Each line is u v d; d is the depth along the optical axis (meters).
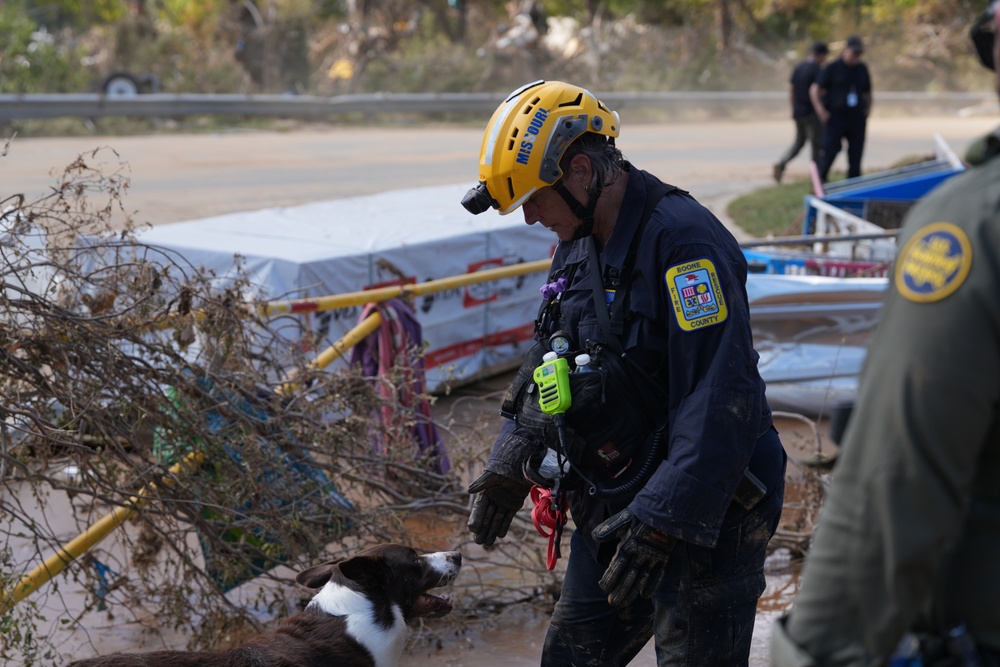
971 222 1.42
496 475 2.93
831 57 35.41
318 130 24.59
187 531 4.04
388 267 6.77
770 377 6.81
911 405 1.42
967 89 35.59
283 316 5.14
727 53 34.62
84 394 3.96
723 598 2.54
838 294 6.77
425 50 30.06
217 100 23.33
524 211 2.63
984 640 1.52
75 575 3.95
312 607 3.25
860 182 11.09
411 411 5.00
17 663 3.94
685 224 2.45
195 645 4.06
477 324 7.76
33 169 15.62
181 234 6.98
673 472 2.35
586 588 2.85
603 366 2.53
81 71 25.30
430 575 3.42
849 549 1.48
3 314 3.95
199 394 4.12
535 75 29.95
